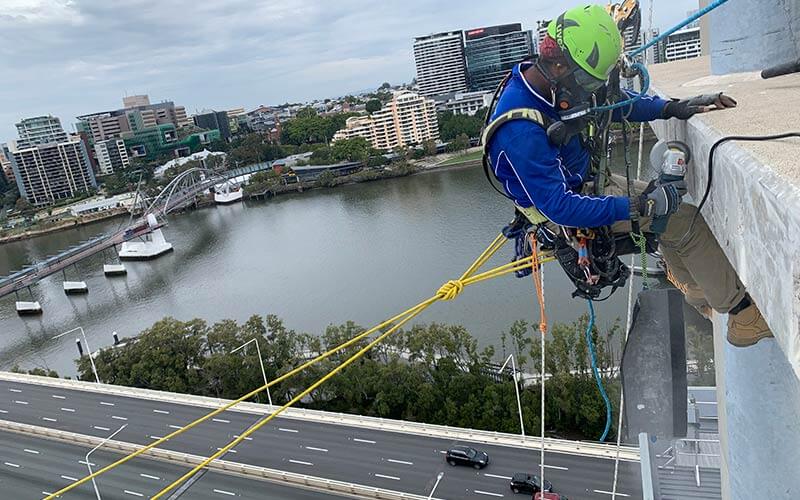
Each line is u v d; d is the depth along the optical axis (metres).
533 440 24.55
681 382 3.91
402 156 102.62
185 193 98.44
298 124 158.50
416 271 50.16
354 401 32.12
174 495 24.66
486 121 3.63
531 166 3.26
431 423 28.83
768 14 3.85
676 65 6.33
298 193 99.00
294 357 34.72
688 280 3.65
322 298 48.59
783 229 1.67
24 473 28.16
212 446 28.00
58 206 132.00
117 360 37.59
